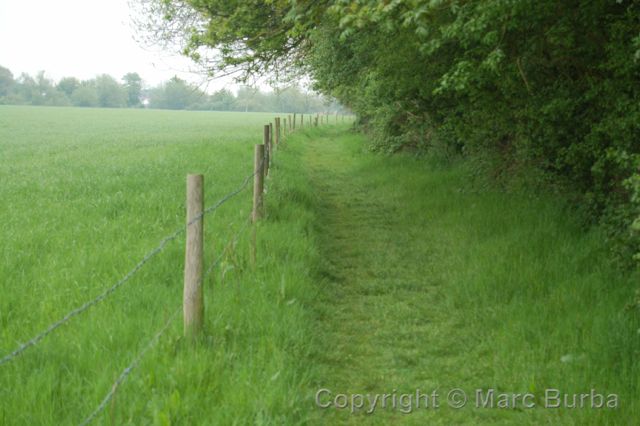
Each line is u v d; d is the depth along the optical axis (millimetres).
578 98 8969
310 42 16359
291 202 12617
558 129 9531
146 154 22547
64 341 5371
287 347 5922
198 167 17172
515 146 11641
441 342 6543
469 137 12969
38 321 5965
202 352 5273
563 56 8656
